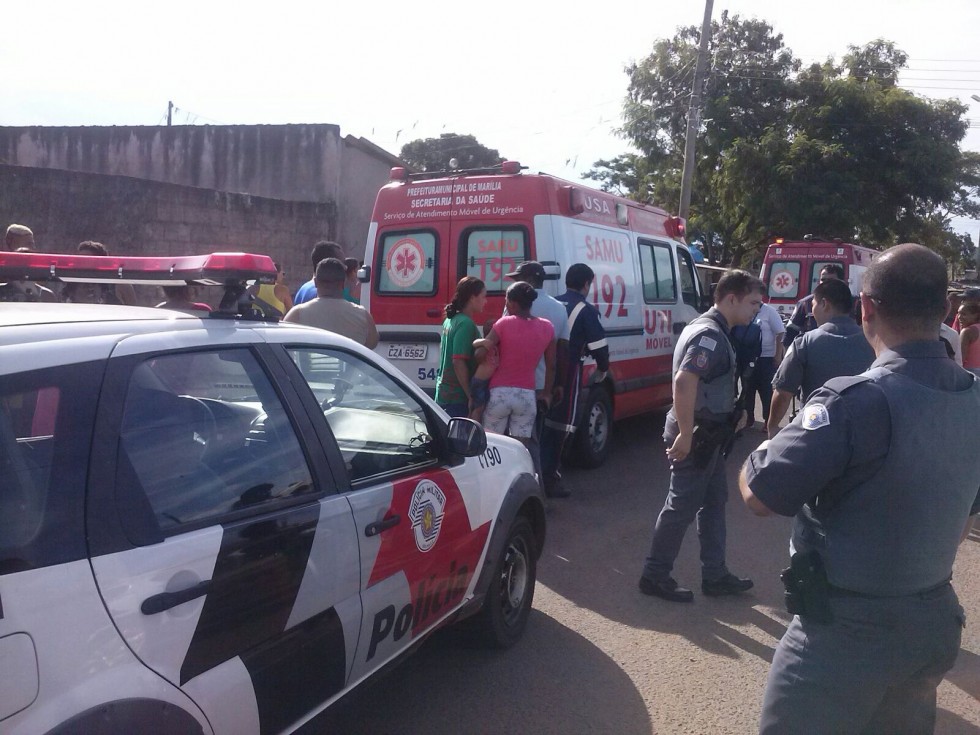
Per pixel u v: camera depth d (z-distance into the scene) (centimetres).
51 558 204
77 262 313
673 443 504
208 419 264
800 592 237
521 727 377
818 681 234
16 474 206
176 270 303
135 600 217
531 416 629
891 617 228
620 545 621
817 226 2495
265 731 261
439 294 763
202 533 243
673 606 512
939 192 2530
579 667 432
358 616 305
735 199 2586
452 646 450
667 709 394
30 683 190
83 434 221
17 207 1415
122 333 247
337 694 299
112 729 204
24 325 231
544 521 473
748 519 699
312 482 294
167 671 223
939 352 234
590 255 775
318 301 599
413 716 384
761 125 2619
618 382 848
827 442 226
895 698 242
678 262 989
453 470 381
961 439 227
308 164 2091
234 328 290
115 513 221
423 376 775
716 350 472
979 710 410
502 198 738
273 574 263
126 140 2184
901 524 225
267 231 1695
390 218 790
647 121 2708
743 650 455
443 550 365
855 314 693
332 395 328
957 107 2530
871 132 2523
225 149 2125
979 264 2814
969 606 536
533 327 621
